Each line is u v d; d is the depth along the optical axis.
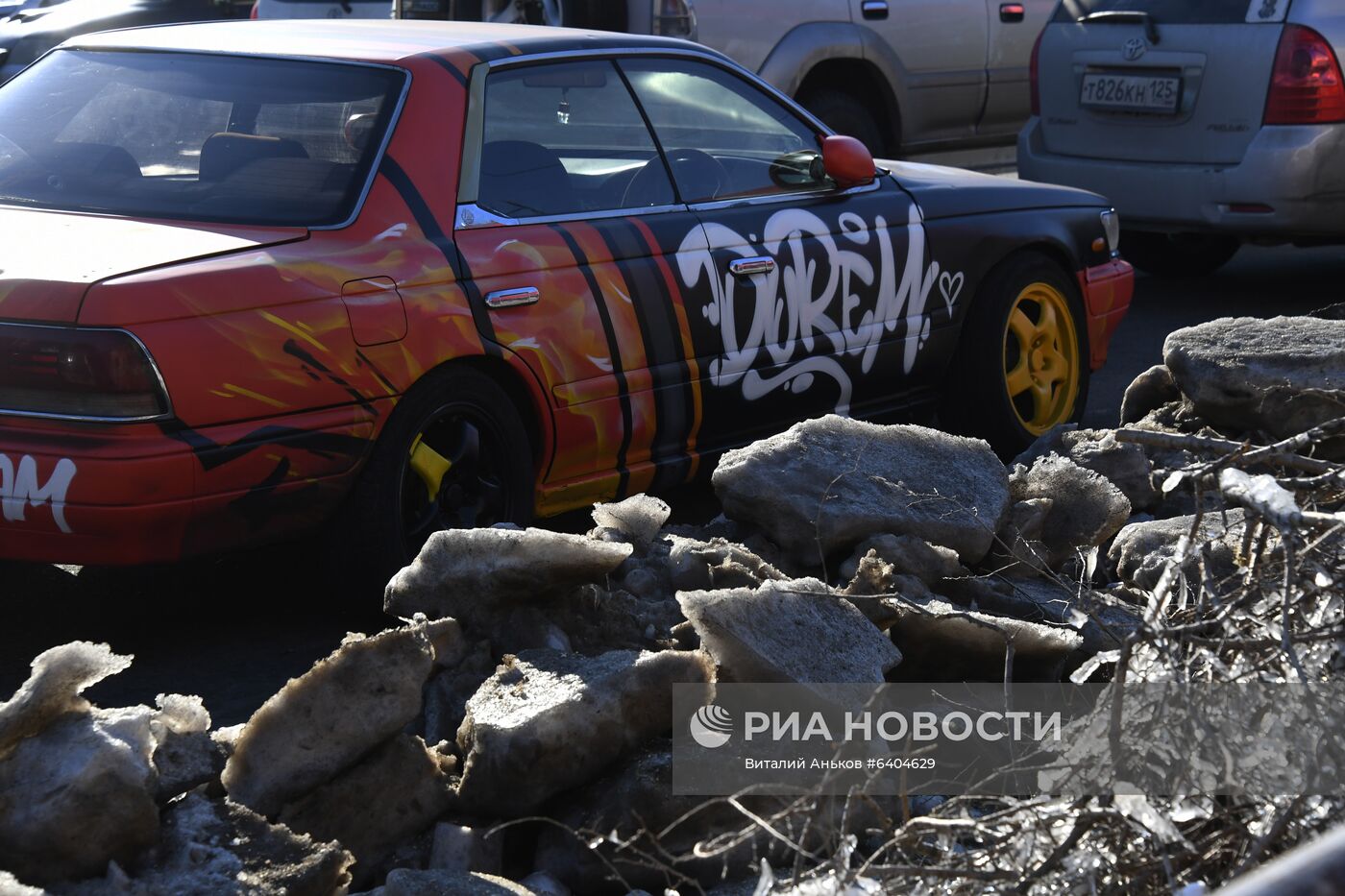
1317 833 2.29
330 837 2.85
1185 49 8.84
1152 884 2.28
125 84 4.79
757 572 3.81
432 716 3.25
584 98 5.06
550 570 3.43
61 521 3.77
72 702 2.66
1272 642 2.44
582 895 2.84
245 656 4.20
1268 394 5.16
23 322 3.78
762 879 2.27
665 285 4.95
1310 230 8.68
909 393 5.90
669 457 5.09
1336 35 8.47
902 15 10.49
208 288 3.88
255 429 3.92
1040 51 9.52
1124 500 4.35
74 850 2.51
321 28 5.18
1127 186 9.11
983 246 6.03
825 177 5.64
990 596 3.88
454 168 4.57
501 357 4.48
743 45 9.70
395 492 4.26
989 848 2.34
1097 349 6.62
